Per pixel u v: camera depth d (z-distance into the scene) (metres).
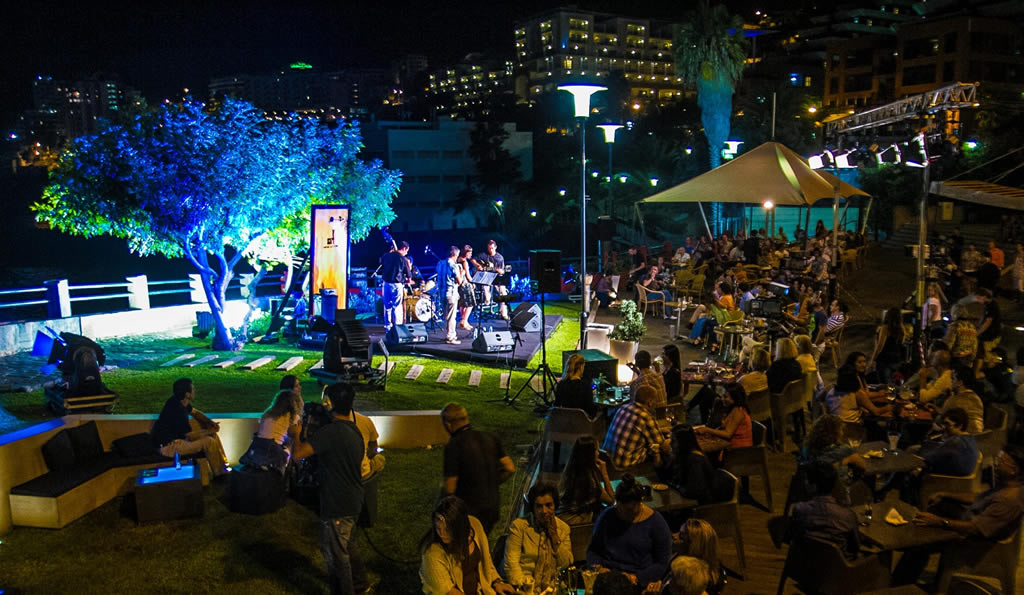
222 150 14.48
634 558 5.22
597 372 10.27
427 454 9.50
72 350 10.14
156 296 38.66
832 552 5.28
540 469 8.48
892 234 38.66
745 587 6.12
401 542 7.13
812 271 20.34
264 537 7.14
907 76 71.88
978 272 12.63
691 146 60.53
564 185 72.38
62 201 14.47
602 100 100.06
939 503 6.29
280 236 17.30
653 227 61.19
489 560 5.10
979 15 68.75
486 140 78.81
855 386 8.66
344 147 18.66
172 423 8.29
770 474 8.63
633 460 7.19
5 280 53.62
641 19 198.12
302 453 6.15
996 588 6.08
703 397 9.38
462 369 13.74
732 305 14.27
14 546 6.86
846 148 16.67
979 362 11.14
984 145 34.62
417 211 78.50
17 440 7.37
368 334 12.46
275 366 13.69
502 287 18.41
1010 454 5.70
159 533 7.17
